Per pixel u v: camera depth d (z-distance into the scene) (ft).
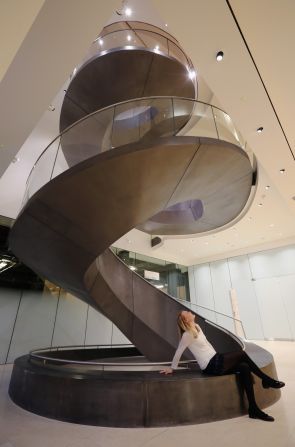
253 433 9.59
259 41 12.99
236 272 53.31
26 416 11.69
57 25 12.42
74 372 12.78
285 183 25.27
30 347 32.07
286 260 46.96
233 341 20.53
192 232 38.83
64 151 20.34
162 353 23.43
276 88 15.69
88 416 10.85
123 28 26.45
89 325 38.75
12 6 8.83
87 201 14.05
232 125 22.08
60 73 14.65
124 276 24.53
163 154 13.96
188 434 9.66
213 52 13.70
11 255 32.14
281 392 14.80
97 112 21.88
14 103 16.17
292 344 39.58
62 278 19.39
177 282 58.29
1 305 30.78
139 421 10.50
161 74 25.91
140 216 16.15
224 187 20.97
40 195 14.03
